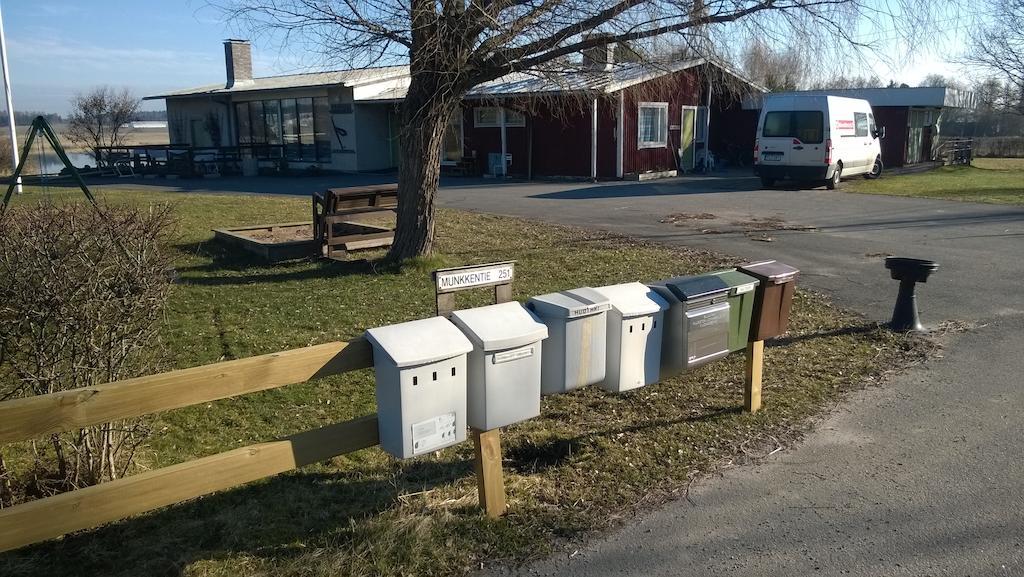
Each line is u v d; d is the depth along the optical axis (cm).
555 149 2447
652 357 431
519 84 1333
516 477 417
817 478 416
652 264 1019
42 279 348
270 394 539
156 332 410
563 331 384
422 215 970
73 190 2153
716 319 455
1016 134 4556
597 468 430
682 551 345
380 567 330
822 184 2125
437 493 397
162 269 408
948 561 335
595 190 2047
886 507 382
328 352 332
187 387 300
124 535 356
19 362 365
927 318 741
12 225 380
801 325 729
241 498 392
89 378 359
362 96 2786
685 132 2627
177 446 457
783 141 1989
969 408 513
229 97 3241
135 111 3494
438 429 340
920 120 3059
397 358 321
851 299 825
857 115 2141
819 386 562
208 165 2886
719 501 392
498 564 336
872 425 488
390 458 440
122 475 393
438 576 328
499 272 382
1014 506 381
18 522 273
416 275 927
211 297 826
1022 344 651
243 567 330
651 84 1263
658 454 449
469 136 2644
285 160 2962
